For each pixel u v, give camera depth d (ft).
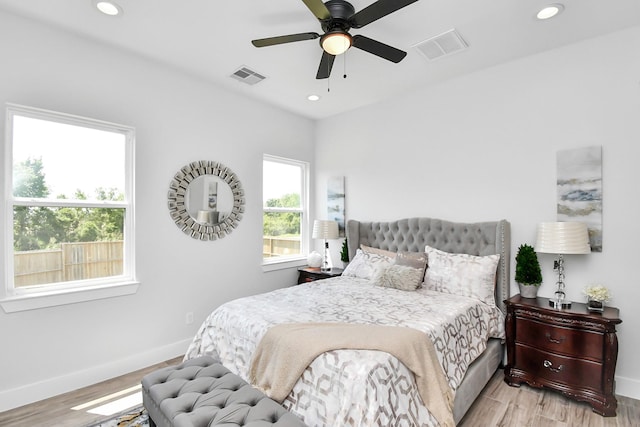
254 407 5.20
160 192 10.38
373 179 13.74
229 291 12.32
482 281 9.45
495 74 10.43
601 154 8.63
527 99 9.83
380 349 5.58
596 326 7.48
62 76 8.45
